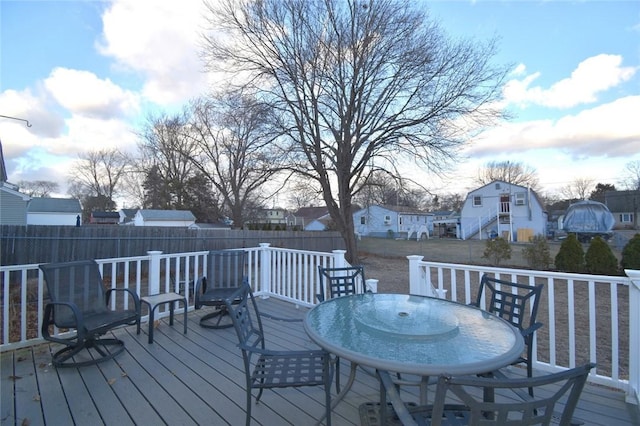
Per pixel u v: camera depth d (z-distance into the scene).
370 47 10.55
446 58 9.91
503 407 0.98
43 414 2.10
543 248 10.77
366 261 14.45
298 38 10.72
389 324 1.90
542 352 4.04
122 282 9.38
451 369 1.33
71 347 2.84
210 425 1.99
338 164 11.69
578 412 2.12
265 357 2.19
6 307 3.13
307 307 4.73
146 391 2.40
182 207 24.34
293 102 11.20
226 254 4.46
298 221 39.72
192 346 3.29
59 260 9.61
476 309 2.26
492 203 26.61
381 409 1.64
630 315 2.22
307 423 2.02
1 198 12.75
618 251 15.27
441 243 22.06
